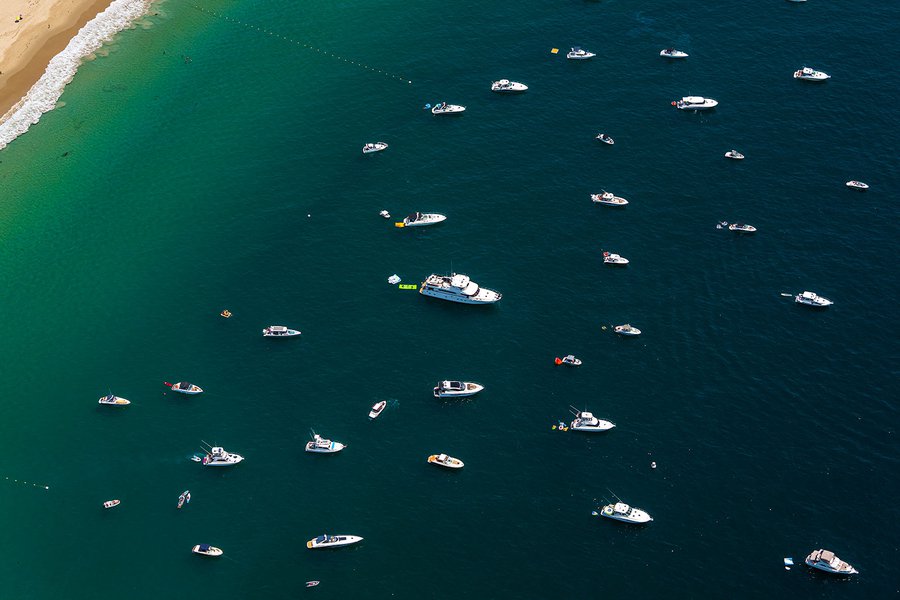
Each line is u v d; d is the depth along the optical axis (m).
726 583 109.81
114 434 127.69
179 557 114.38
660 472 120.88
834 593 108.56
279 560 113.62
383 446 125.00
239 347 138.00
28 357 138.12
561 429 126.12
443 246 151.38
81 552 115.31
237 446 125.44
